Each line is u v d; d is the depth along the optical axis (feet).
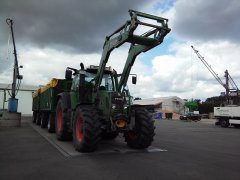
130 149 30.78
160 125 94.58
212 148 34.37
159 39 27.94
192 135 54.19
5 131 50.42
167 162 24.40
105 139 38.52
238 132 66.28
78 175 19.98
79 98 33.06
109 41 30.91
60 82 48.08
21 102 148.97
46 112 56.18
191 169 21.89
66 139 36.94
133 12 27.12
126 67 31.45
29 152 28.81
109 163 23.77
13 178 19.22
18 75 65.31
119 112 28.94
